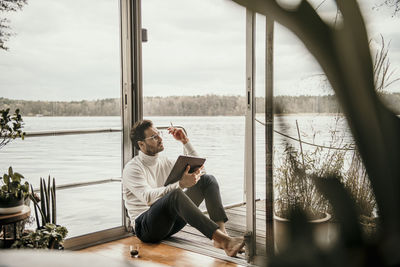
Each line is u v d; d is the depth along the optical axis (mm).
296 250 146
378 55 145
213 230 2668
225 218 2891
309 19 139
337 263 140
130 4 3357
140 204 3078
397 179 143
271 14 138
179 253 2975
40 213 2602
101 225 3227
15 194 2273
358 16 142
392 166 143
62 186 2914
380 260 138
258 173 2732
